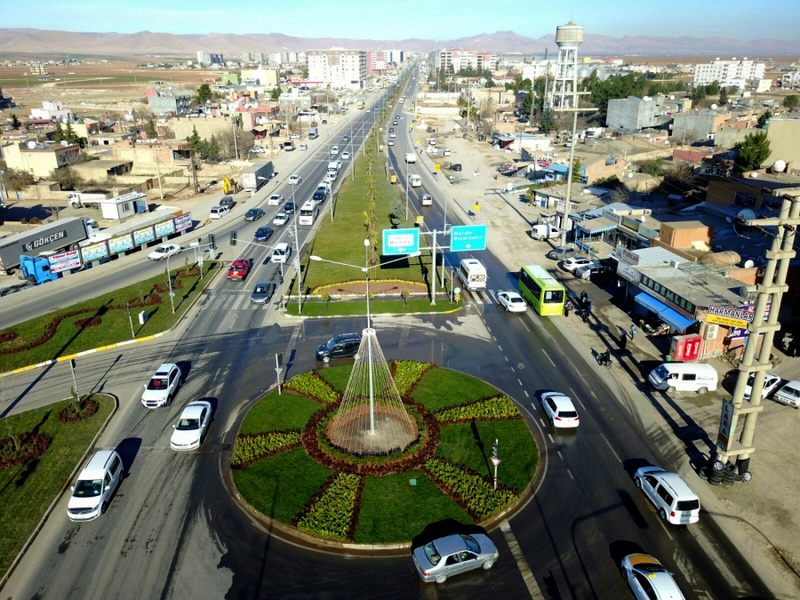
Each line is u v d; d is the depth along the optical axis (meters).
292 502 31.41
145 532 29.67
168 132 158.75
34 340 51.22
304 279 65.44
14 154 117.31
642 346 49.81
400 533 29.23
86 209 101.00
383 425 38.38
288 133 173.62
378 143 155.38
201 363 47.28
